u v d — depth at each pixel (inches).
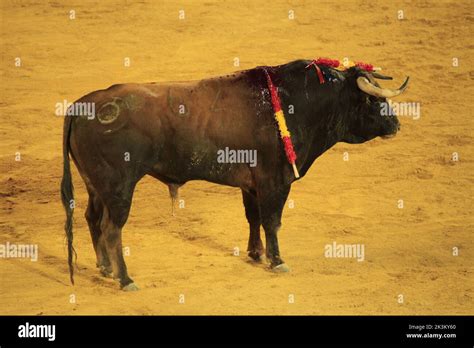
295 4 1146.0
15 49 1015.6
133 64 970.7
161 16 1111.0
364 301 453.1
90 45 1027.9
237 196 645.3
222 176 486.6
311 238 555.8
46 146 770.8
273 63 961.5
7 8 1146.7
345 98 497.0
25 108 860.0
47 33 1064.2
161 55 994.1
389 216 599.8
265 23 1085.1
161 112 467.8
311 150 502.3
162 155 472.7
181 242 552.1
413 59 969.5
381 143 768.3
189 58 981.8
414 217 597.3
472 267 505.0
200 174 482.9
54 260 522.9
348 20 1088.8
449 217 597.3
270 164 485.7
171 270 501.4
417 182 674.2
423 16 1093.8
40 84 923.4
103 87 911.0
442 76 927.7
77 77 941.2
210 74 933.2
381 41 1021.2
